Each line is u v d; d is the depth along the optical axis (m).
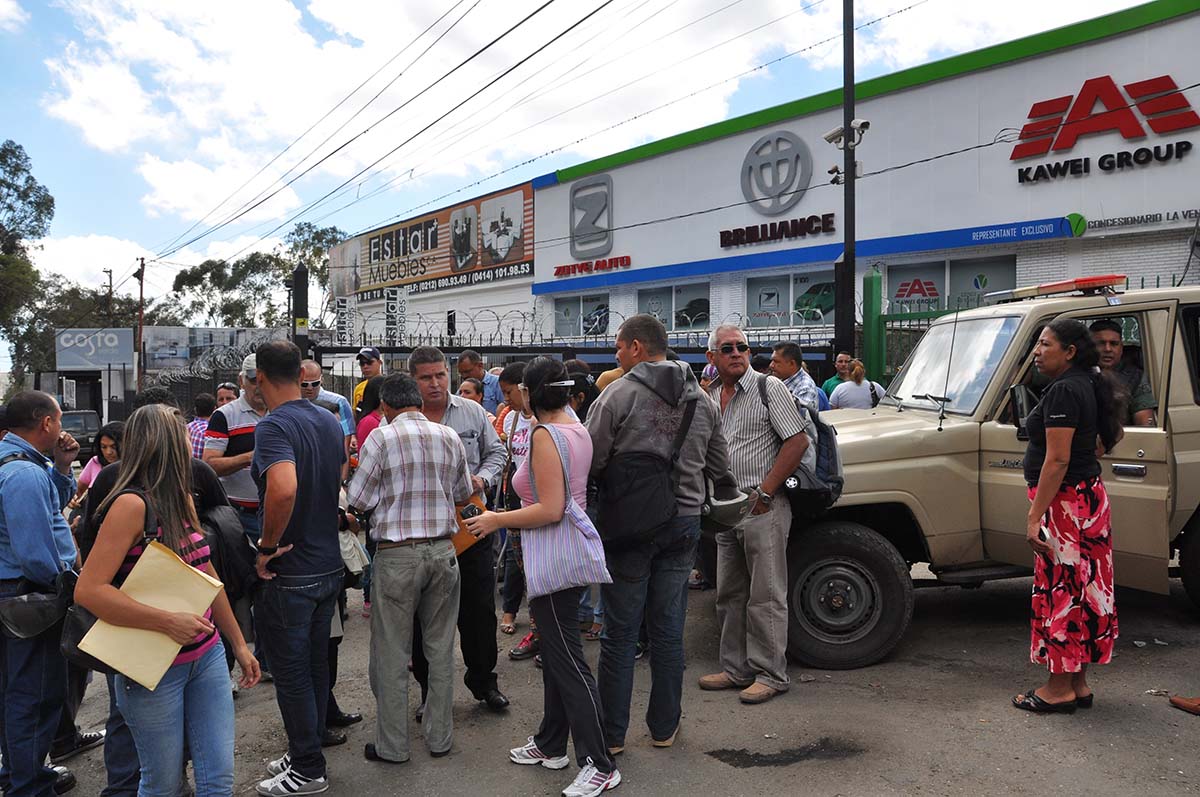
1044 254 15.93
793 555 4.98
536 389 3.74
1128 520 4.87
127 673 2.77
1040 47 15.50
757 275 21.44
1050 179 15.56
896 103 17.80
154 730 2.89
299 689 3.67
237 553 3.37
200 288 59.12
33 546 3.48
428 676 4.12
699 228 22.59
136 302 62.69
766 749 3.99
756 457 4.61
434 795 3.70
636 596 3.83
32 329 59.81
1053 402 4.07
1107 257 15.11
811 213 19.70
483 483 4.57
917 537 5.46
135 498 2.86
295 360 3.72
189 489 3.06
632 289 25.17
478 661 4.58
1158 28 14.22
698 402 3.95
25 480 3.51
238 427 5.12
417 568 3.94
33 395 3.68
